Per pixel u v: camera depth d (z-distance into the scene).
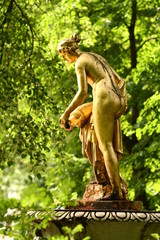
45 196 5.34
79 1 12.80
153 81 12.44
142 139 13.60
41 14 12.59
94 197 6.52
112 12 14.30
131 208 6.33
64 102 10.15
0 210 5.21
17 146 8.58
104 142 6.48
